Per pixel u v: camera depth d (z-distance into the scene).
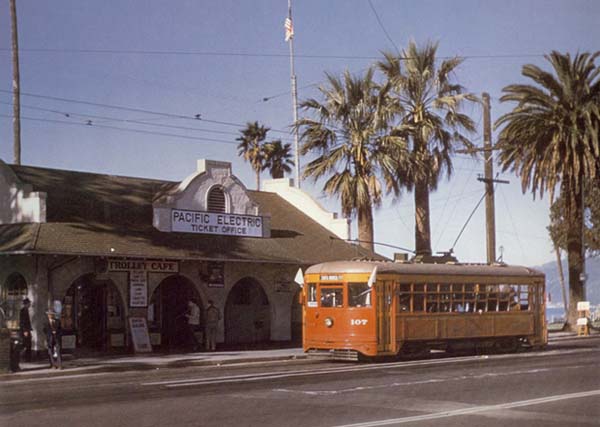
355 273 29.94
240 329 39.22
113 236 32.25
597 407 17.16
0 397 19.33
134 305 32.75
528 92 45.19
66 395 19.61
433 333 31.17
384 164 42.00
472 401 18.12
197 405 17.52
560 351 35.22
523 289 34.94
